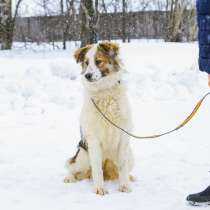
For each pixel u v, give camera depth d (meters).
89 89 3.64
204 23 3.27
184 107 5.99
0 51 11.22
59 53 10.67
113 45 3.68
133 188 3.68
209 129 5.09
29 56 9.89
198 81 6.97
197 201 3.35
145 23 18.00
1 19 12.30
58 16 14.22
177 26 14.87
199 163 4.14
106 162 3.81
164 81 6.85
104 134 3.65
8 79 6.72
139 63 7.90
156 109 5.92
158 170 4.00
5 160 4.26
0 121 5.43
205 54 3.29
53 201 3.48
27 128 5.20
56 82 6.66
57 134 5.00
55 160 4.28
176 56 8.85
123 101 3.65
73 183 3.80
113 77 3.63
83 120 3.69
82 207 3.38
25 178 3.89
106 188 3.71
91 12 10.19
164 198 3.50
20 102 5.99
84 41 10.23
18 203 3.46
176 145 4.60
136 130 5.10
